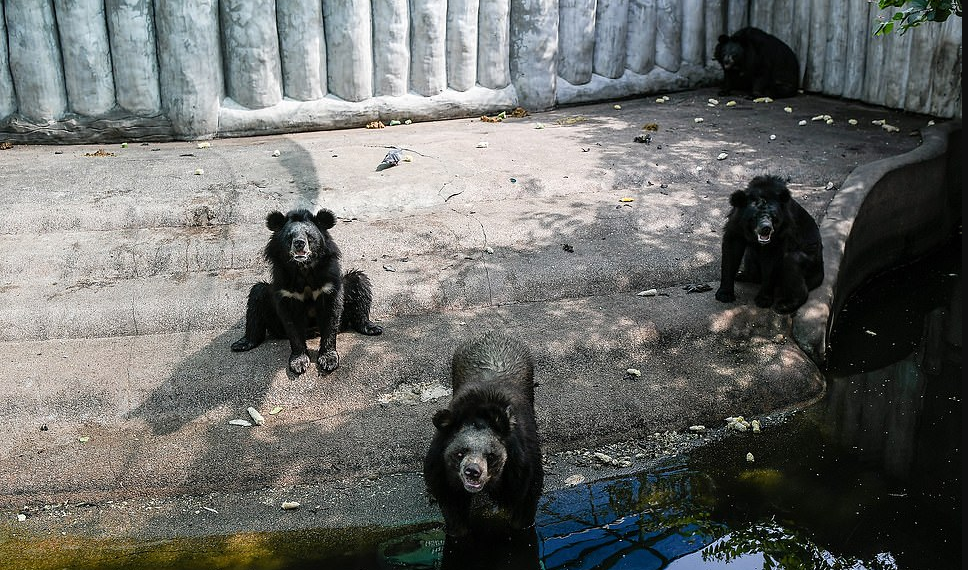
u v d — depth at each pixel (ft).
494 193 26.61
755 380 21.48
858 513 18.60
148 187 25.80
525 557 17.57
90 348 21.20
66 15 28.76
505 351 19.16
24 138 29.45
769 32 37.04
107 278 23.09
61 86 29.43
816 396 21.76
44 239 23.95
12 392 19.93
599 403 20.58
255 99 30.53
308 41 30.68
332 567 17.33
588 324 22.20
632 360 21.63
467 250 24.38
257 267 23.50
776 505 18.76
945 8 20.61
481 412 16.83
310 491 18.90
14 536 18.02
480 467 16.07
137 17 29.09
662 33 36.32
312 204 25.21
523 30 33.27
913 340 24.40
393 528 18.16
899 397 22.04
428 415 20.01
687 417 20.72
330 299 20.54
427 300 22.81
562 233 24.97
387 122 32.17
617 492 19.04
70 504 18.65
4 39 28.84
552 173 27.43
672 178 27.81
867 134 30.89
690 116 33.12
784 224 22.09
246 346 21.09
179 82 29.60
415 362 20.97
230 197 25.39
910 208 28.30
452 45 32.53
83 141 29.73
